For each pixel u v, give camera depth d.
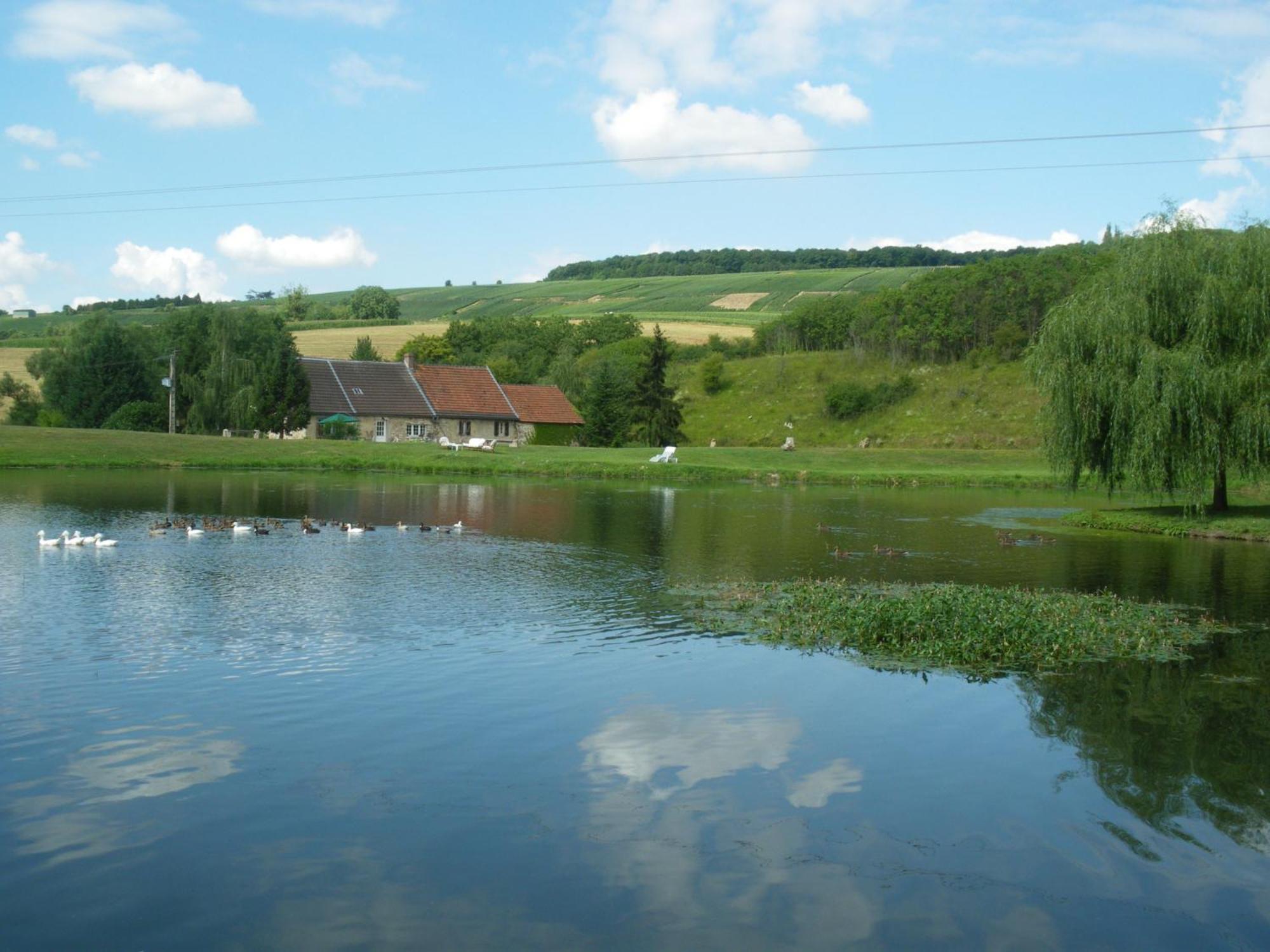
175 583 26.05
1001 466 86.00
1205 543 40.53
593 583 27.58
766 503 56.28
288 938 9.82
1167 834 12.40
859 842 12.04
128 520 39.28
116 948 9.61
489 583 27.27
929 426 108.56
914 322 125.44
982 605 22.73
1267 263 41.59
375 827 12.12
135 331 97.88
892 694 17.66
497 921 10.18
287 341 97.50
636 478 75.75
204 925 10.01
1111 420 43.22
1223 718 16.59
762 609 24.28
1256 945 10.06
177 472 66.38
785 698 17.28
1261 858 11.84
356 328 174.00
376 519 42.66
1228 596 27.67
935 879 11.23
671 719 16.08
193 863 11.18
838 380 122.50
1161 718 16.53
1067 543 40.03
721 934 10.05
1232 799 13.40
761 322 173.00
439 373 107.62
